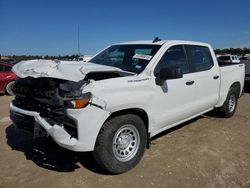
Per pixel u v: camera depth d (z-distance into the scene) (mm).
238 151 4551
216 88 5738
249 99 9617
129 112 3762
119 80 3613
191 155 4344
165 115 4336
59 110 3369
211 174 3738
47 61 3836
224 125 6000
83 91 3240
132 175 3682
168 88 4305
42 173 3729
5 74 10781
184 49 4902
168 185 3447
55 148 4578
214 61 5699
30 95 3730
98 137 3420
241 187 3430
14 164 3982
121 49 4863
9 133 5340
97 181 3527
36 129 3557
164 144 4793
